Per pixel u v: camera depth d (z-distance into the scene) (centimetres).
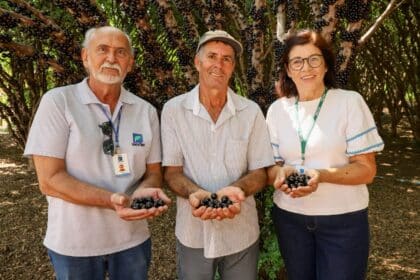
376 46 1030
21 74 781
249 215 263
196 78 350
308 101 259
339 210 250
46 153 228
